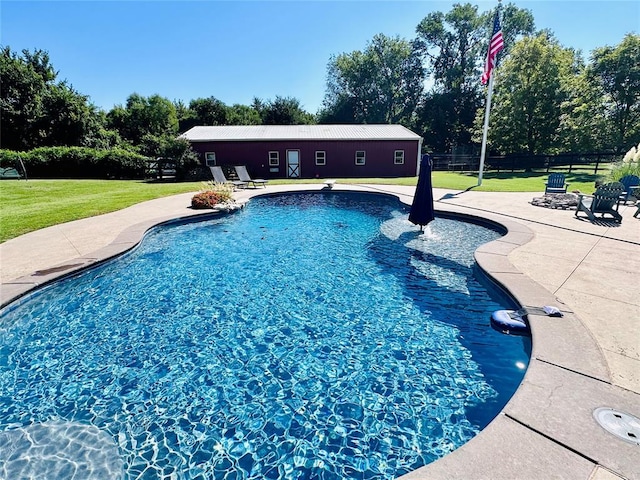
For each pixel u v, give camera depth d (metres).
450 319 3.98
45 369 3.19
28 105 26.44
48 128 26.78
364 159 22.39
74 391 2.90
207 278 5.34
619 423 1.94
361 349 3.48
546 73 23.11
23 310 4.15
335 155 22.20
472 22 35.72
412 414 2.62
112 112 35.16
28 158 19.08
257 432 2.49
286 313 4.25
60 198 11.53
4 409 2.69
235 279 5.31
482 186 14.48
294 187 15.30
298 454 2.31
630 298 3.64
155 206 10.19
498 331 3.47
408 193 12.88
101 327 3.91
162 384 3.00
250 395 2.87
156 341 3.66
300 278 5.34
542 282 4.14
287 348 3.53
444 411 2.64
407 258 6.12
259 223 9.11
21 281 4.43
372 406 2.72
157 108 35.88
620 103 21.53
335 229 8.42
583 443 1.81
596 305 3.49
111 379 3.06
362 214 10.31
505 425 1.96
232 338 3.72
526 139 24.28
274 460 2.26
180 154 18.25
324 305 4.45
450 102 35.94
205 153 21.47
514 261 4.95
